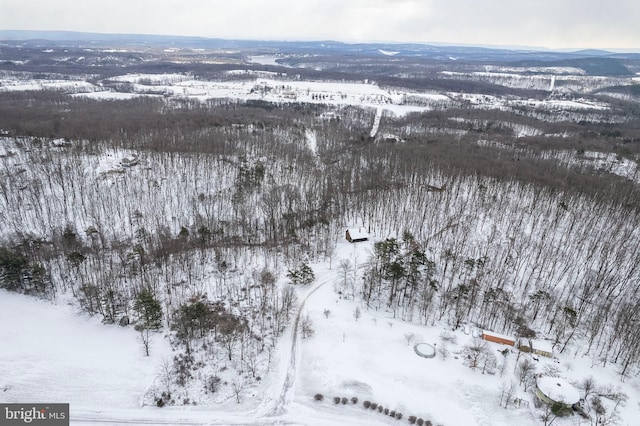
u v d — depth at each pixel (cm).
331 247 11288
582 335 8206
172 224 12506
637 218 12538
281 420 6138
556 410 6194
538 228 12294
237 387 6675
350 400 6462
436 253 10881
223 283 9619
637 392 6869
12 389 6384
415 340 7775
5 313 8050
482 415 6228
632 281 9794
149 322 7825
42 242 10488
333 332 7919
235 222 12194
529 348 7544
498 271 10019
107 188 13700
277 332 7925
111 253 10625
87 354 7244
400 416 6212
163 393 6469
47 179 13600
